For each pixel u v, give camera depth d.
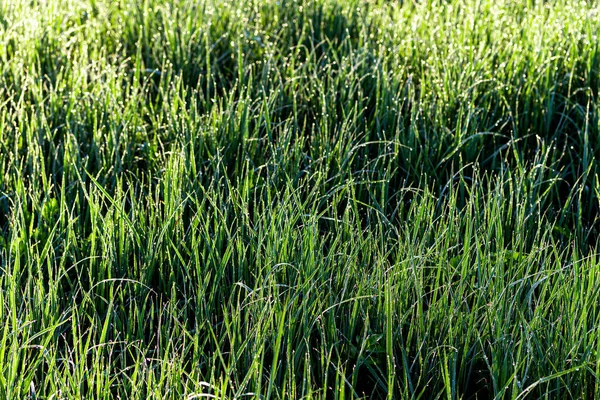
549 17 4.21
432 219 2.71
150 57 4.18
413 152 3.23
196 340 2.08
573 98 3.70
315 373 2.24
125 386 2.04
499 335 2.09
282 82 3.83
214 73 3.94
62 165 3.23
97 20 4.61
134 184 3.17
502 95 3.58
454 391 2.05
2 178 3.01
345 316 2.32
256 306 2.20
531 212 2.71
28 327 2.19
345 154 3.07
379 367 2.23
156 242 2.56
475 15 4.26
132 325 2.30
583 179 2.91
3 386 1.94
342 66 3.71
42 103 3.38
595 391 2.00
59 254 2.64
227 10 4.58
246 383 1.95
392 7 5.05
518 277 2.35
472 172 3.27
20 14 4.40
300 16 4.56
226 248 2.53
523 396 2.05
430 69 3.85
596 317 2.20
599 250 2.77
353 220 2.68
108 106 3.49
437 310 2.25
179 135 3.29
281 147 3.03
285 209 2.53
